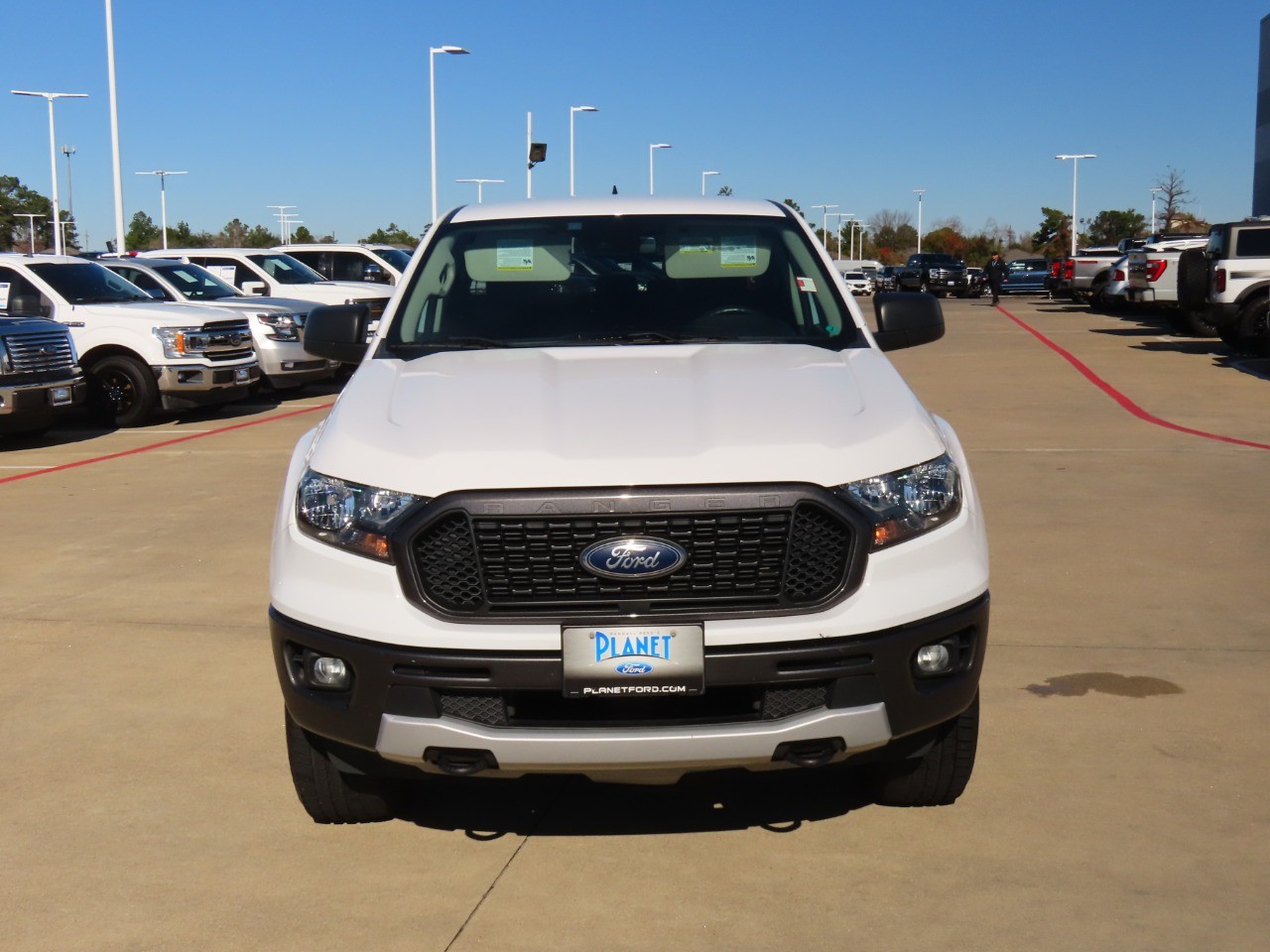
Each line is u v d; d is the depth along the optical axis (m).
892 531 3.55
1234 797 4.28
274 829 4.21
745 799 4.38
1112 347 22.09
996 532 8.13
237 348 15.58
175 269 17.84
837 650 3.44
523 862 3.96
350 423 3.90
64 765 4.75
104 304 15.06
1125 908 3.58
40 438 13.99
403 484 3.54
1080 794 4.32
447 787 4.53
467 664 3.44
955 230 123.94
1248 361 19.00
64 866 3.97
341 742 3.67
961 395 15.59
